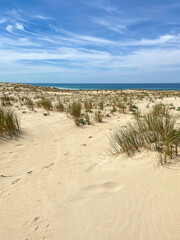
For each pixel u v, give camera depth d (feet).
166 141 8.88
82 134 16.24
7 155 11.73
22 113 26.53
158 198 5.73
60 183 7.69
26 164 10.34
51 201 6.41
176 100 39.83
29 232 5.06
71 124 19.65
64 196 6.63
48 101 32.45
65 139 15.07
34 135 16.17
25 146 13.47
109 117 22.85
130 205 5.66
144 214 5.21
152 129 11.03
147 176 6.99
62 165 9.79
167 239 4.35
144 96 58.29
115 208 5.65
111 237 4.61
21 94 61.26
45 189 7.29
